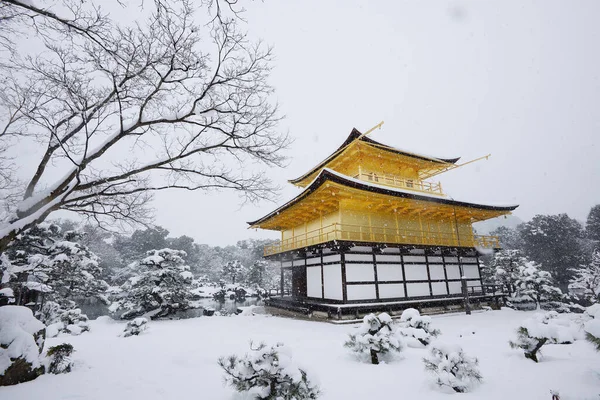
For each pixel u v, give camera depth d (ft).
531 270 77.36
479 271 83.41
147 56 24.47
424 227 80.12
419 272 71.10
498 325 51.37
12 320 25.31
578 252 161.99
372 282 63.62
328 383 22.43
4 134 25.11
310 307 66.74
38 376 24.16
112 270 183.73
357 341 28.40
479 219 89.92
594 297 82.53
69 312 60.95
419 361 27.78
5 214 26.09
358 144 74.23
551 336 26.02
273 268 216.33
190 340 41.93
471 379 20.81
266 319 67.21
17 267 52.06
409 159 83.15
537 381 21.38
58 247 78.13
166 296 79.30
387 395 19.93
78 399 19.48
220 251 305.32
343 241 58.39
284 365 17.17
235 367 18.63
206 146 27.61
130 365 28.14
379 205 69.82
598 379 20.89
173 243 242.17
